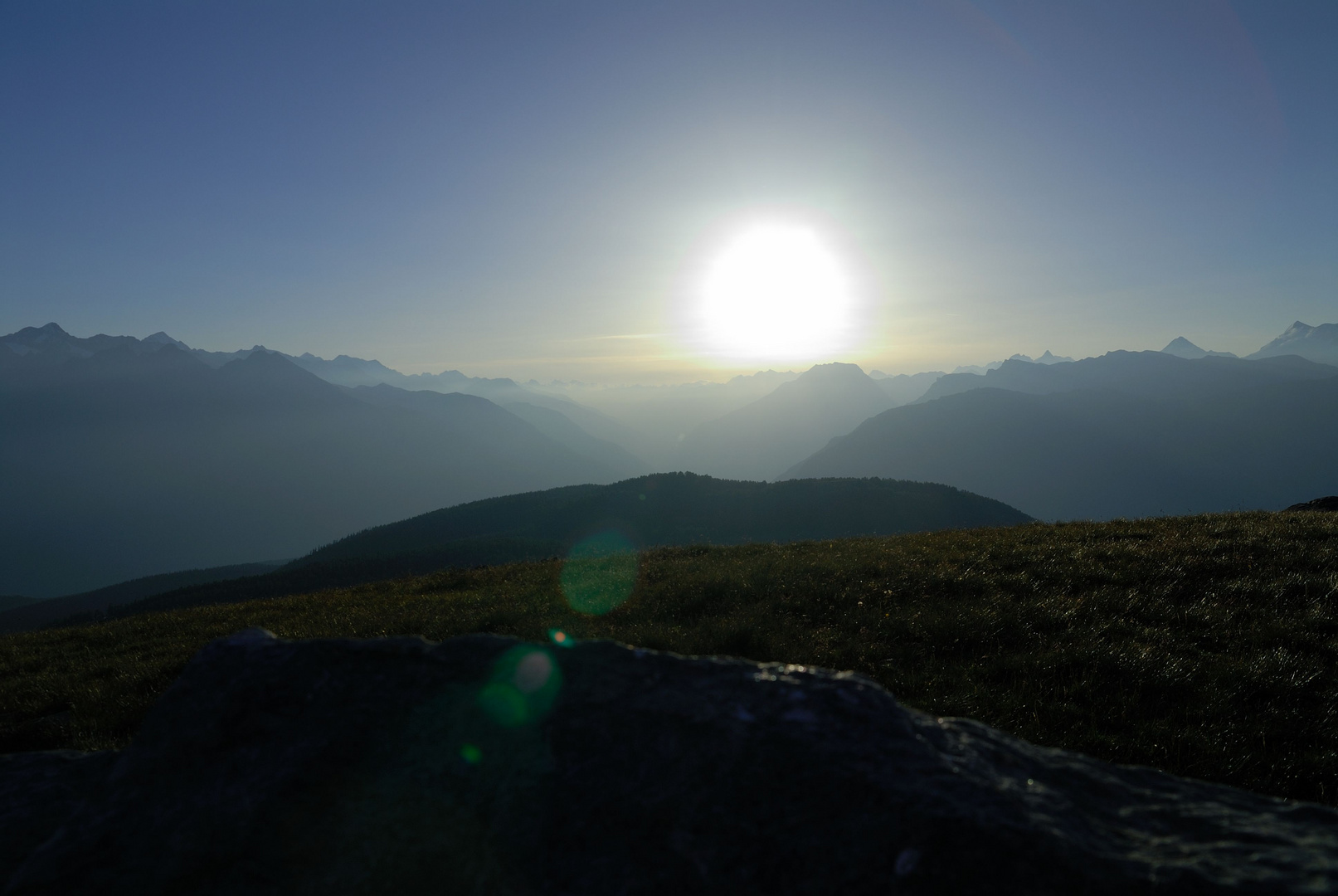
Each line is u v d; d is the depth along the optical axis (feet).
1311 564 46.42
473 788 11.09
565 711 11.93
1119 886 7.96
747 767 10.28
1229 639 34.88
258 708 12.64
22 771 14.43
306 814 10.98
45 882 10.71
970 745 11.37
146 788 12.09
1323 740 25.00
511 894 9.55
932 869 8.32
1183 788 10.81
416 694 12.62
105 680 47.24
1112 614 39.45
